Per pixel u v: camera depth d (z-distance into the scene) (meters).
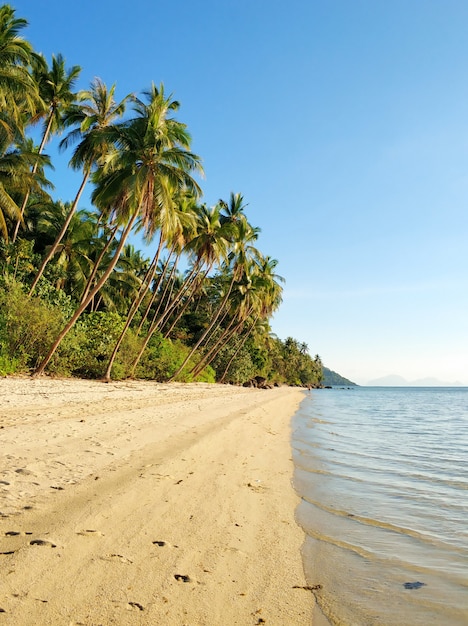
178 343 48.16
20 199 30.19
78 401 17.00
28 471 7.10
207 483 8.08
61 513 5.52
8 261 25.05
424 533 6.70
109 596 3.83
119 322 30.52
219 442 12.66
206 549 5.20
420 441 18.69
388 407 50.19
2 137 21.48
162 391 26.92
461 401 70.12
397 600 4.54
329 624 3.96
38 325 22.14
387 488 9.67
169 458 9.43
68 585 3.90
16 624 3.25
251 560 5.14
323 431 21.41
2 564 4.07
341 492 9.12
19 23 21.50
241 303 42.16
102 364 27.94
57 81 25.52
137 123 21.83
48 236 33.97
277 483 9.24
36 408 14.16
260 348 77.56
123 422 13.50
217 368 59.72
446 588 4.86
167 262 35.47
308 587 4.69
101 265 35.12
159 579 4.28
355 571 5.23
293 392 78.69
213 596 4.15
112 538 5.03
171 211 22.16
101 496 6.33
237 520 6.43
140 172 20.55
